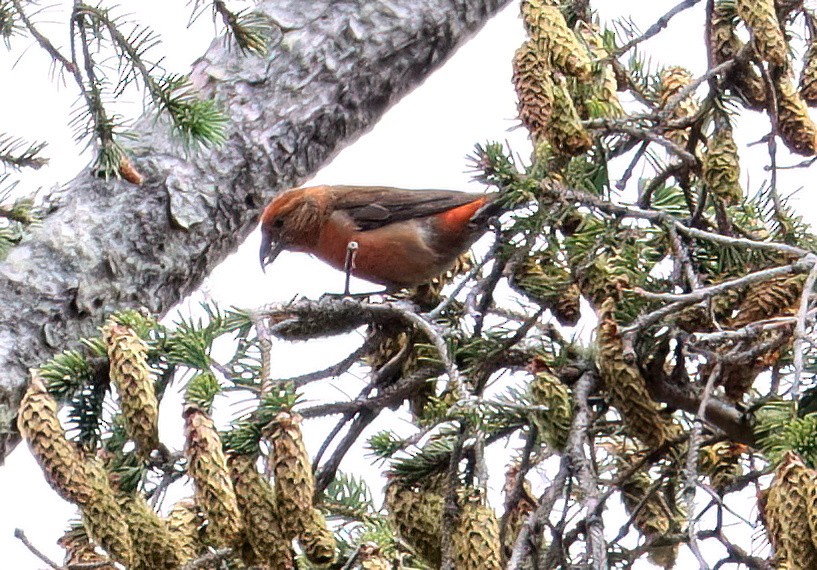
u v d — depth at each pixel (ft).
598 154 30.09
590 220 29.66
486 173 28.94
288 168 37.93
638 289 24.71
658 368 27.63
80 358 25.93
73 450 24.35
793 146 28.66
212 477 23.15
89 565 24.90
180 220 35.53
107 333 25.00
